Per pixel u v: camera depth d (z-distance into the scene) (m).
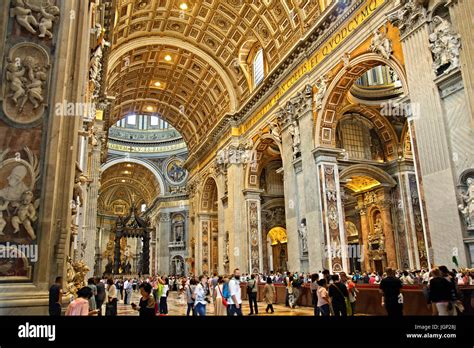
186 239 41.34
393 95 18.78
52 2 5.18
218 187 24.61
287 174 16.83
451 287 5.46
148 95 28.69
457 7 8.78
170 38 22.62
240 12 19.80
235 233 21.33
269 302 11.82
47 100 4.86
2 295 4.07
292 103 16.58
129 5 18.86
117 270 33.38
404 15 10.34
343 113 19.22
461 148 8.60
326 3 14.83
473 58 8.28
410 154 18.98
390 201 18.94
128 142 43.19
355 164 18.48
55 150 4.72
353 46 13.13
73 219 6.87
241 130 22.78
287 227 16.53
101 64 15.36
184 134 32.59
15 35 4.86
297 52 16.33
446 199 8.75
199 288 8.54
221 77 23.50
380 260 19.08
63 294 4.84
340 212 14.30
